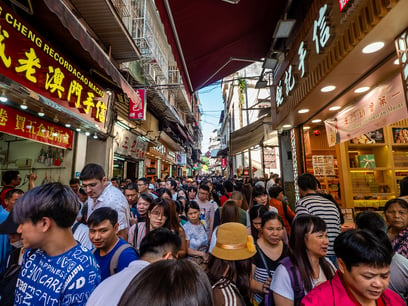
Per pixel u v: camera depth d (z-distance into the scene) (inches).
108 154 233.0
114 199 84.4
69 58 157.1
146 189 159.5
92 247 73.2
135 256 60.6
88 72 182.1
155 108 393.7
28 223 36.7
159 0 104.0
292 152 212.1
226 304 43.7
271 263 72.8
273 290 54.5
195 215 109.7
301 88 143.1
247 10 138.5
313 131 220.7
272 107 223.8
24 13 116.1
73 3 154.4
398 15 68.2
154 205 86.4
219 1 118.6
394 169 176.9
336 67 102.1
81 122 168.7
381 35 78.5
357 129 138.3
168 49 424.8
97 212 62.4
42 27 129.2
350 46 87.4
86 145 217.0
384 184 183.2
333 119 169.5
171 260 27.6
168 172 652.7
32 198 36.9
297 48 139.6
